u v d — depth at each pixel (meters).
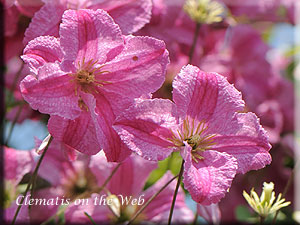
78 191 0.47
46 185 0.46
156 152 0.36
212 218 0.43
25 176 0.45
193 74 0.37
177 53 0.53
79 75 0.37
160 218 0.47
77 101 0.37
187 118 0.37
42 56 0.36
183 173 0.35
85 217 0.45
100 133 0.36
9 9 0.47
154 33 0.51
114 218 0.46
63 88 0.37
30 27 0.38
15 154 0.44
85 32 0.36
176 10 0.53
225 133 0.37
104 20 0.37
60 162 0.46
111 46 0.37
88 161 0.47
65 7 0.39
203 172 0.36
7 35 0.48
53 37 0.37
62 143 0.39
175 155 0.49
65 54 0.36
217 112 0.37
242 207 0.54
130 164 0.48
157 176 0.51
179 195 0.48
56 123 0.37
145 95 0.37
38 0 0.44
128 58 0.37
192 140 0.37
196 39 0.52
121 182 0.47
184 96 0.36
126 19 0.40
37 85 0.35
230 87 0.37
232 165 0.36
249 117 0.37
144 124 0.36
